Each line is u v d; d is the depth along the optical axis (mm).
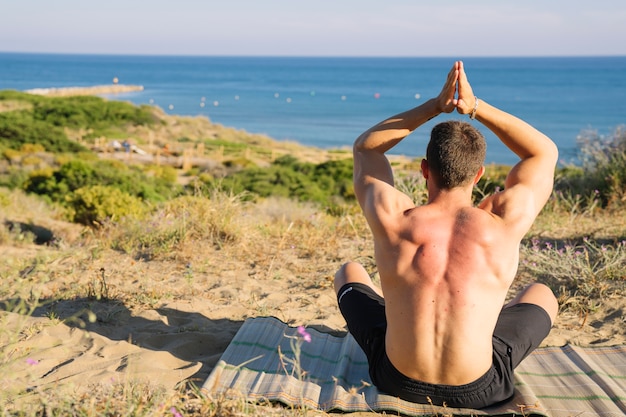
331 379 3277
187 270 5383
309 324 4203
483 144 2791
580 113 94062
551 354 3600
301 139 69000
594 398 3057
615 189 9047
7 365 2967
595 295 4773
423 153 52844
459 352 2713
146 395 2805
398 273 2771
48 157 35438
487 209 2834
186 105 116875
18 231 7582
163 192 20828
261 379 3176
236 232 6703
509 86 173250
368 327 3133
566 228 7258
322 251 6387
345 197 24766
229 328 4180
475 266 2709
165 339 3898
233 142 57000
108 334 4000
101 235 7398
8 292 4805
